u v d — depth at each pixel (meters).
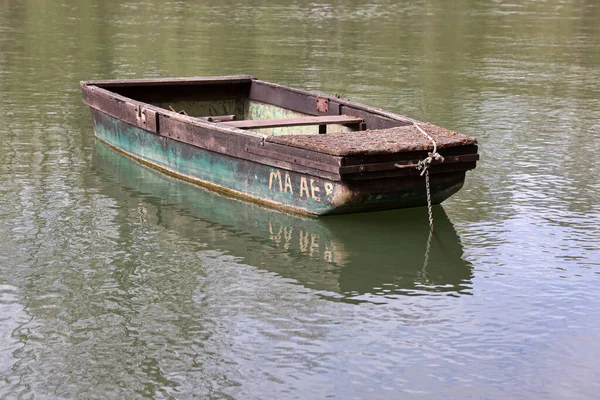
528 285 8.17
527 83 18.62
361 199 9.36
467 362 6.70
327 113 11.91
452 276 8.41
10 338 6.96
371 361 6.70
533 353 6.85
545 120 15.16
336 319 7.45
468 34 25.95
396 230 9.67
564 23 29.00
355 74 19.16
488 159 12.52
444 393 6.25
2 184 11.02
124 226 9.69
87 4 30.55
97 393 6.18
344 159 9.00
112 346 6.87
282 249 9.12
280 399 6.15
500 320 7.44
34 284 8.03
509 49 23.36
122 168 11.94
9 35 23.31
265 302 7.79
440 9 32.06
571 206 10.42
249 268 8.60
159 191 11.00
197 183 11.23
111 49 21.44
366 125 11.19
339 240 9.39
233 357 6.73
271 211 10.24
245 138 10.20
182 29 25.22
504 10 32.12
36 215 9.94
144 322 7.31
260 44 22.94
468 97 17.00
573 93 17.67
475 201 10.62
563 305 7.73
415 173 9.35
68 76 17.97
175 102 13.57
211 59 20.44
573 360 6.74
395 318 7.48
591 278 8.31
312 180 9.50
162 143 11.63
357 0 34.12
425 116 15.23
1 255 8.70
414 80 18.64
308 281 8.29
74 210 10.16
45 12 28.30
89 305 7.61
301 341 7.02
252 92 13.64
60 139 13.27
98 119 13.08
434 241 9.32
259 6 31.41
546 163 12.34
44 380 6.33
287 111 12.81
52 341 6.93
